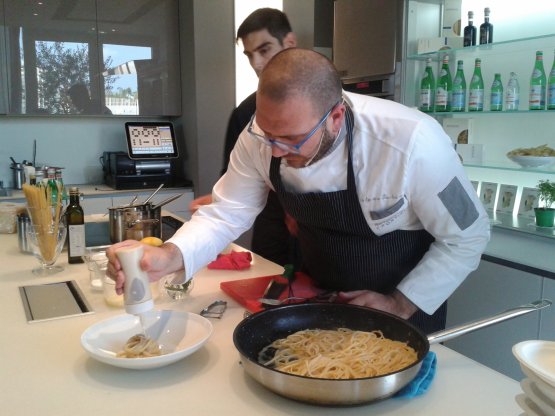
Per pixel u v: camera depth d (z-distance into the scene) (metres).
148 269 1.10
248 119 2.26
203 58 3.71
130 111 3.86
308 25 3.35
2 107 3.47
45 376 0.95
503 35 2.74
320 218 1.30
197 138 3.79
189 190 3.89
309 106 0.96
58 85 3.60
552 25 2.51
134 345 1.01
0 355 1.04
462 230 1.20
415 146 1.13
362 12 2.88
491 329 2.31
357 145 1.17
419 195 1.17
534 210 2.59
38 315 1.27
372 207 1.22
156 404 0.86
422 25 2.76
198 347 1.00
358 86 2.99
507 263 2.20
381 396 0.80
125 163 3.73
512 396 0.89
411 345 0.98
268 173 1.31
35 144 3.91
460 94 2.77
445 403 0.86
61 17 3.54
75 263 1.76
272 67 0.98
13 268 1.70
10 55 3.44
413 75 2.80
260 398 0.88
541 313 2.10
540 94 2.46
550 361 0.64
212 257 1.35
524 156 2.47
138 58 3.82
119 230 1.93
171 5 3.87
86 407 0.85
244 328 1.01
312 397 0.80
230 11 3.74
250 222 1.44
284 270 1.59
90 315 1.27
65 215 1.75
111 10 3.68
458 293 2.45
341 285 1.41
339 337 1.05
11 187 3.86
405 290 1.20
